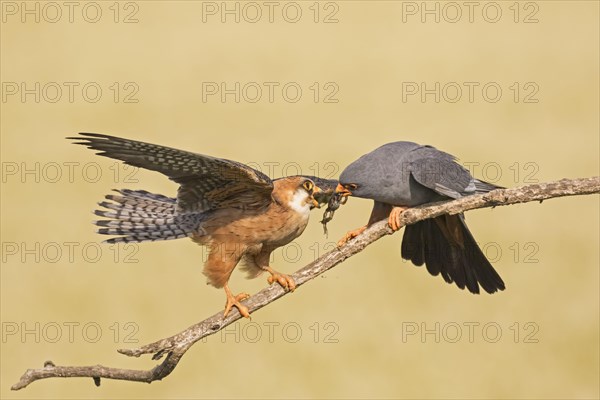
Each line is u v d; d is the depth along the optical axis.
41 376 7.63
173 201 9.51
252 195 9.05
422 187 9.41
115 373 7.76
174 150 7.89
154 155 8.07
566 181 8.09
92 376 7.73
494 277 9.82
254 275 9.54
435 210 8.44
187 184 8.81
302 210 9.27
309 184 9.27
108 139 7.70
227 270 9.12
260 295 8.16
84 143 7.75
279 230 9.19
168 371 7.84
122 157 8.07
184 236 9.23
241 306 8.16
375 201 9.82
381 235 8.51
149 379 7.83
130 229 9.37
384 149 9.49
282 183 9.25
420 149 9.52
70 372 7.67
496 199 8.20
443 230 9.66
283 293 8.20
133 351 7.67
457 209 8.39
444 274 10.05
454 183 9.20
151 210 9.45
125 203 9.49
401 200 9.45
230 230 9.09
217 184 8.82
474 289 9.98
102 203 9.47
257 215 9.10
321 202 9.54
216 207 9.14
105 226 9.37
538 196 8.13
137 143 7.76
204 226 9.17
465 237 9.70
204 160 8.20
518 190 8.16
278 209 9.16
